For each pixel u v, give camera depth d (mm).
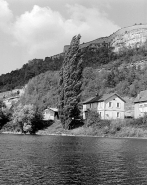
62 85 85125
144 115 76562
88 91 132625
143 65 160375
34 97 141500
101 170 26016
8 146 44812
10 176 23281
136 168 27141
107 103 88000
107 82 138250
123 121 77688
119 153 37375
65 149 41312
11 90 195125
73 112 82562
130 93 122188
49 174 24172
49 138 64062
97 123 78875
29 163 29000
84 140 58531
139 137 69500
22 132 88125
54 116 99312
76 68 84938
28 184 20969
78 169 26312
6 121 100250
